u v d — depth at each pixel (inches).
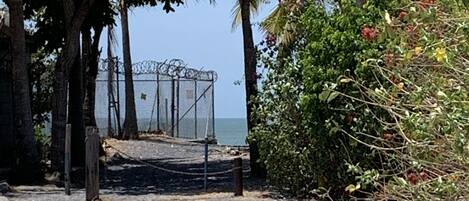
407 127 195.2
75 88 680.4
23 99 562.9
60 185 549.6
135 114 1117.7
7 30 634.8
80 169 634.8
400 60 207.8
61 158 585.0
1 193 486.3
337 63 316.2
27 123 563.8
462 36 183.3
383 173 244.8
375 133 294.4
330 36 315.6
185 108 1172.5
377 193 254.5
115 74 1155.9
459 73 183.8
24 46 566.3
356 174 302.4
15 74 562.6
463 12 187.5
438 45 181.9
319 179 342.3
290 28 428.8
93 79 793.6
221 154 895.1
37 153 571.8
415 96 191.2
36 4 643.5
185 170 685.3
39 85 848.9
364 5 321.7
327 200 339.6
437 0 193.8
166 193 494.9
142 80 1202.0
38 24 661.9
